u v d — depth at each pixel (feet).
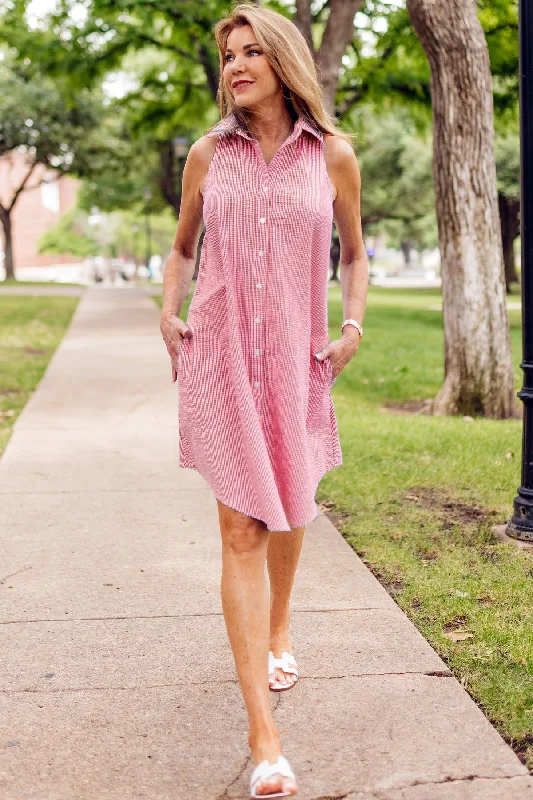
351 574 13.53
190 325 8.80
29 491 18.51
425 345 50.78
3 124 125.70
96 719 9.42
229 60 8.90
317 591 12.87
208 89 67.97
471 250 28.04
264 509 8.23
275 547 9.55
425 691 9.88
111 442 23.35
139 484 19.08
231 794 8.10
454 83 27.07
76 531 15.87
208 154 8.91
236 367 8.47
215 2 51.57
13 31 58.80
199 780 8.32
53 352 44.80
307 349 8.80
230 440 8.57
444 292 28.76
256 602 8.29
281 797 7.83
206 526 16.16
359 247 9.63
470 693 9.89
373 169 138.10
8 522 16.39
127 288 121.49
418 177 131.34
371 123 132.05
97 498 17.98
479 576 13.30
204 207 8.73
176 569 13.94
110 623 11.89
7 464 20.86
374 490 18.16
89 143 128.36
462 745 8.79
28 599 12.75
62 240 227.61
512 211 104.58
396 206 148.36
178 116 71.92
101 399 30.12
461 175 27.68
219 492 8.46
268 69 8.61
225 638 11.41
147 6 51.62
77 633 11.59
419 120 64.75
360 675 10.28
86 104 124.67
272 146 8.87
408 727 9.14
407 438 22.95
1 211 143.84
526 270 14.39
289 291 8.57
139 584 13.30
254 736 7.88
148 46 63.52
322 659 10.69
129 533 15.75
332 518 16.53
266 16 8.63
